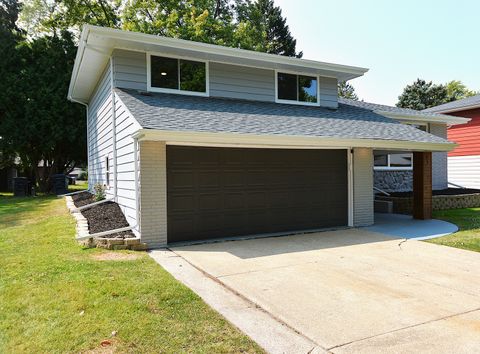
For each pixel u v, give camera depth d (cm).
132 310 376
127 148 812
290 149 884
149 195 705
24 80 1755
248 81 1079
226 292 448
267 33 3725
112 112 953
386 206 1270
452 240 772
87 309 377
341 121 1023
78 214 956
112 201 1036
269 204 857
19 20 2578
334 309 393
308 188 908
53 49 1825
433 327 347
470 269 553
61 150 1934
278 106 1080
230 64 1054
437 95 4131
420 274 527
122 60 923
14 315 363
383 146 900
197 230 771
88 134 1594
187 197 759
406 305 405
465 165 1756
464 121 1573
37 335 320
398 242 758
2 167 2261
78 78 1198
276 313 381
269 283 483
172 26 2238
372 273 532
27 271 510
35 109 1747
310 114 1048
